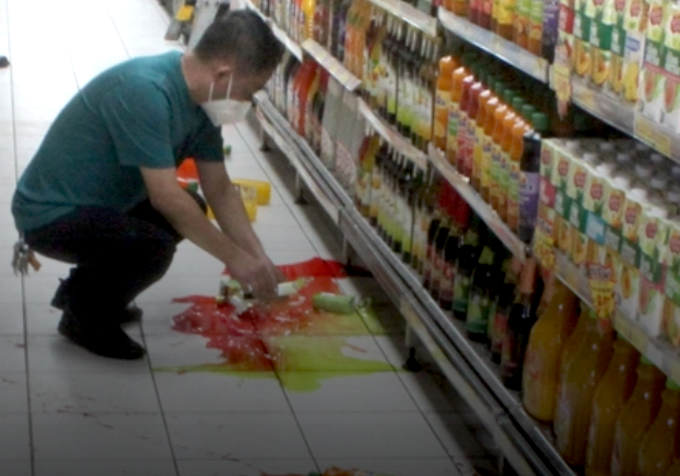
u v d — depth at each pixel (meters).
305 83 5.60
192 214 3.48
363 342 4.06
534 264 2.82
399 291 3.85
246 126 7.18
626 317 2.28
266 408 3.50
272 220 5.40
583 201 2.45
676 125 2.03
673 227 2.10
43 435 3.23
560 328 2.77
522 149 2.81
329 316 4.26
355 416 3.49
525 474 2.71
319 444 3.29
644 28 2.18
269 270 3.59
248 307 4.25
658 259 2.15
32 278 4.43
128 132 3.41
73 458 3.11
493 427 2.95
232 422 3.39
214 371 3.73
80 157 3.58
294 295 4.44
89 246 3.61
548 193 2.64
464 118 3.33
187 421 3.38
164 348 3.87
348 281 4.67
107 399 3.48
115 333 3.76
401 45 4.09
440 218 3.65
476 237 3.46
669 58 2.06
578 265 2.49
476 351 3.26
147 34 9.86
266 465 3.15
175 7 9.74
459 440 3.38
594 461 2.54
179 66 3.49
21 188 3.68
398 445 3.32
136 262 3.65
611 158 2.53
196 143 3.72
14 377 3.57
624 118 2.23
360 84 4.59
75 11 10.74
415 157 3.78
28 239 3.66
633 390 2.46
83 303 3.74
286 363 3.83
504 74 3.27
